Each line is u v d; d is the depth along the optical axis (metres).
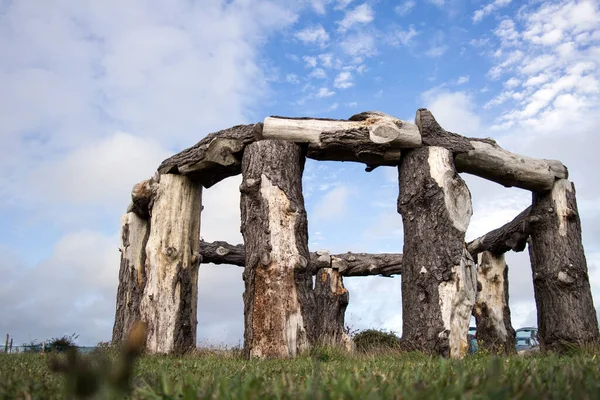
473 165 10.34
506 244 13.16
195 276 10.62
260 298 8.39
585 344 10.16
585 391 2.21
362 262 15.77
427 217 9.12
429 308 8.70
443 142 9.73
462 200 9.23
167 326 9.88
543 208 11.38
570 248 10.95
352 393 2.22
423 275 8.87
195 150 10.25
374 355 8.43
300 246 8.67
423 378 2.89
